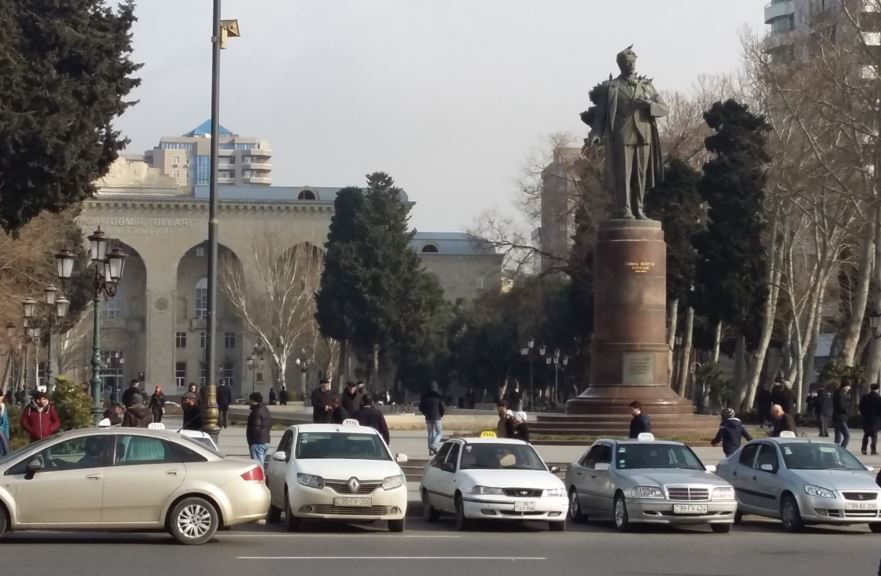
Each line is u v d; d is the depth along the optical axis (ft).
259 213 441.68
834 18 189.78
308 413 217.36
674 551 70.38
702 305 218.79
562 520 81.30
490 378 368.48
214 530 70.08
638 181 136.05
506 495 80.18
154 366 439.22
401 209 374.43
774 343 260.21
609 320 134.21
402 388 401.49
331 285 365.40
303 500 77.25
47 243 194.18
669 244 223.10
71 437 69.87
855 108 184.03
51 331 202.49
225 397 189.16
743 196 214.28
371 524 84.84
